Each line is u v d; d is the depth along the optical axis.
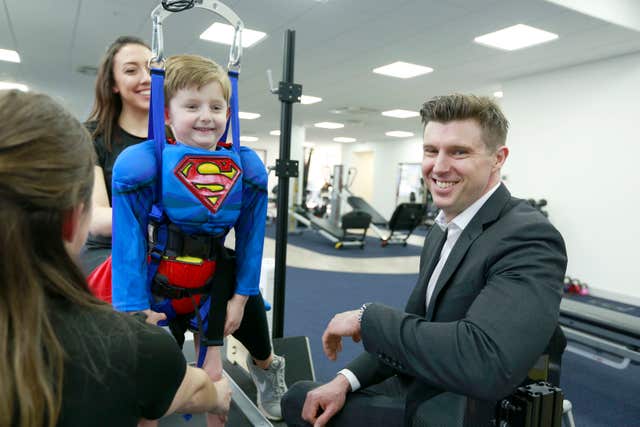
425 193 12.62
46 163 0.46
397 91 7.34
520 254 0.92
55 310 0.50
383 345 0.97
